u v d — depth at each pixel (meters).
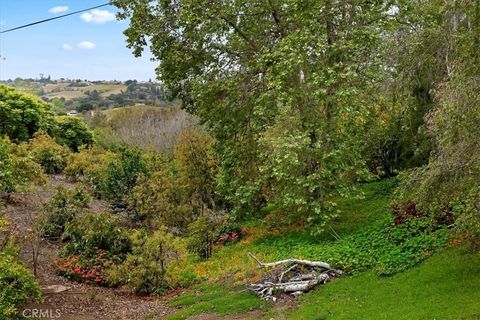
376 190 20.58
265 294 12.35
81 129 37.59
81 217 17.81
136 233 15.34
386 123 20.00
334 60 15.09
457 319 8.52
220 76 17.83
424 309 9.32
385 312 9.62
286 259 13.99
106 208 23.38
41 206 18.83
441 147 9.42
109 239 16.09
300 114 15.70
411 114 18.39
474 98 8.14
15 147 20.70
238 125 18.30
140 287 14.59
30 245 16.45
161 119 45.81
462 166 8.48
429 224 12.66
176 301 13.38
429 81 17.44
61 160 29.56
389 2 15.60
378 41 15.48
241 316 11.30
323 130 15.30
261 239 17.98
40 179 17.53
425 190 9.16
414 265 11.82
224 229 19.80
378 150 21.62
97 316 12.30
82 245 16.11
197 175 21.16
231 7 16.55
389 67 17.50
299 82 15.78
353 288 11.52
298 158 15.27
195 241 17.58
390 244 13.32
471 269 10.57
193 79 17.77
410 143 19.48
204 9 16.16
